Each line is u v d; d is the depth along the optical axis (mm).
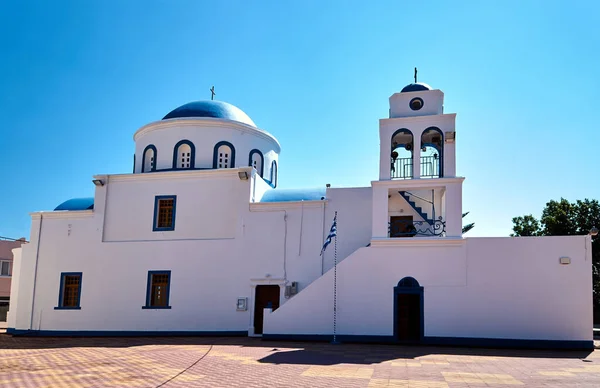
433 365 14414
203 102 30438
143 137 29406
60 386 11258
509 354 17469
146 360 15273
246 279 24562
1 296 44938
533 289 19734
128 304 25719
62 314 26453
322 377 12211
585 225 45125
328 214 24328
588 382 11773
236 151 28547
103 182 27078
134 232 26391
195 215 25797
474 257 20391
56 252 27188
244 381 11672
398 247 21109
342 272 21469
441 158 22078
